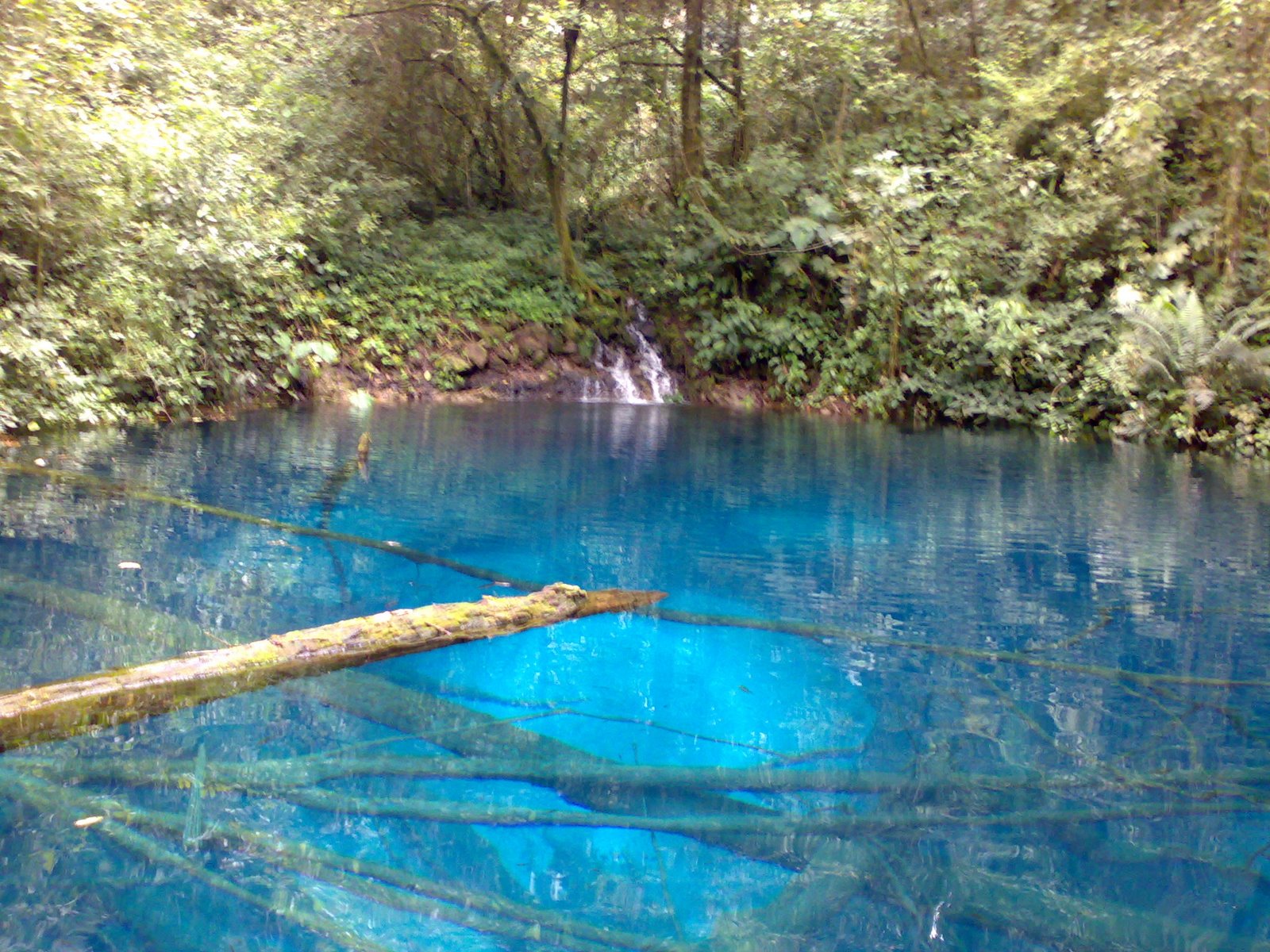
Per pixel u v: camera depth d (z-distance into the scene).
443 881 1.77
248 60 11.65
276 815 1.96
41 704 2.34
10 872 1.69
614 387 12.20
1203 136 10.86
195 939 1.54
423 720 2.49
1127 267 10.83
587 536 4.81
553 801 2.08
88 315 7.34
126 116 8.12
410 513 5.09
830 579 4.16
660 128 13.83
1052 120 11.66
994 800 2.15
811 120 13.65
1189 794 2.21
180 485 5.43
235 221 8.52
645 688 2.82
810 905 1.73
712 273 12.74
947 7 13.56
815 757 2.37
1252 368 8.85
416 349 11.08
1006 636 3.41
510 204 14.16
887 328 11.58
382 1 12.03
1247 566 4.50
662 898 1.75
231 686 2.61
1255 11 9.77
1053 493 6.53
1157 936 1.64
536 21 12.20
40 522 4.36
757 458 7.73
